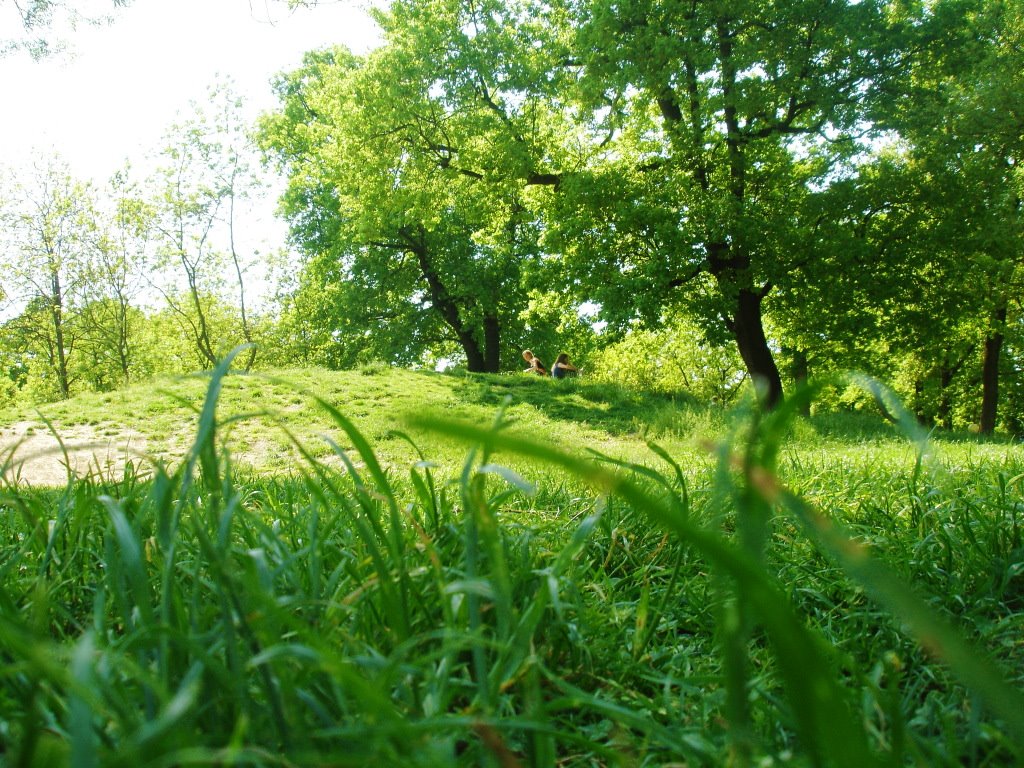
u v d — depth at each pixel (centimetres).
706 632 210
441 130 2148
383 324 3528
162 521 116
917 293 2039
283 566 143
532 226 3306
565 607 168
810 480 420
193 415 1544
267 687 96
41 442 1336
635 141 2212
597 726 147
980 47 1905
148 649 115
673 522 46
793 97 2014
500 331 3697
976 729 117
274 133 3406
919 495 343
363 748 94
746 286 2014
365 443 134
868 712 122
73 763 55
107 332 3525
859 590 216
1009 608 235
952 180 1923
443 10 2136
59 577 178
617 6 1933
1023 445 988
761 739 126
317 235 3478
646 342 3219
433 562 142
